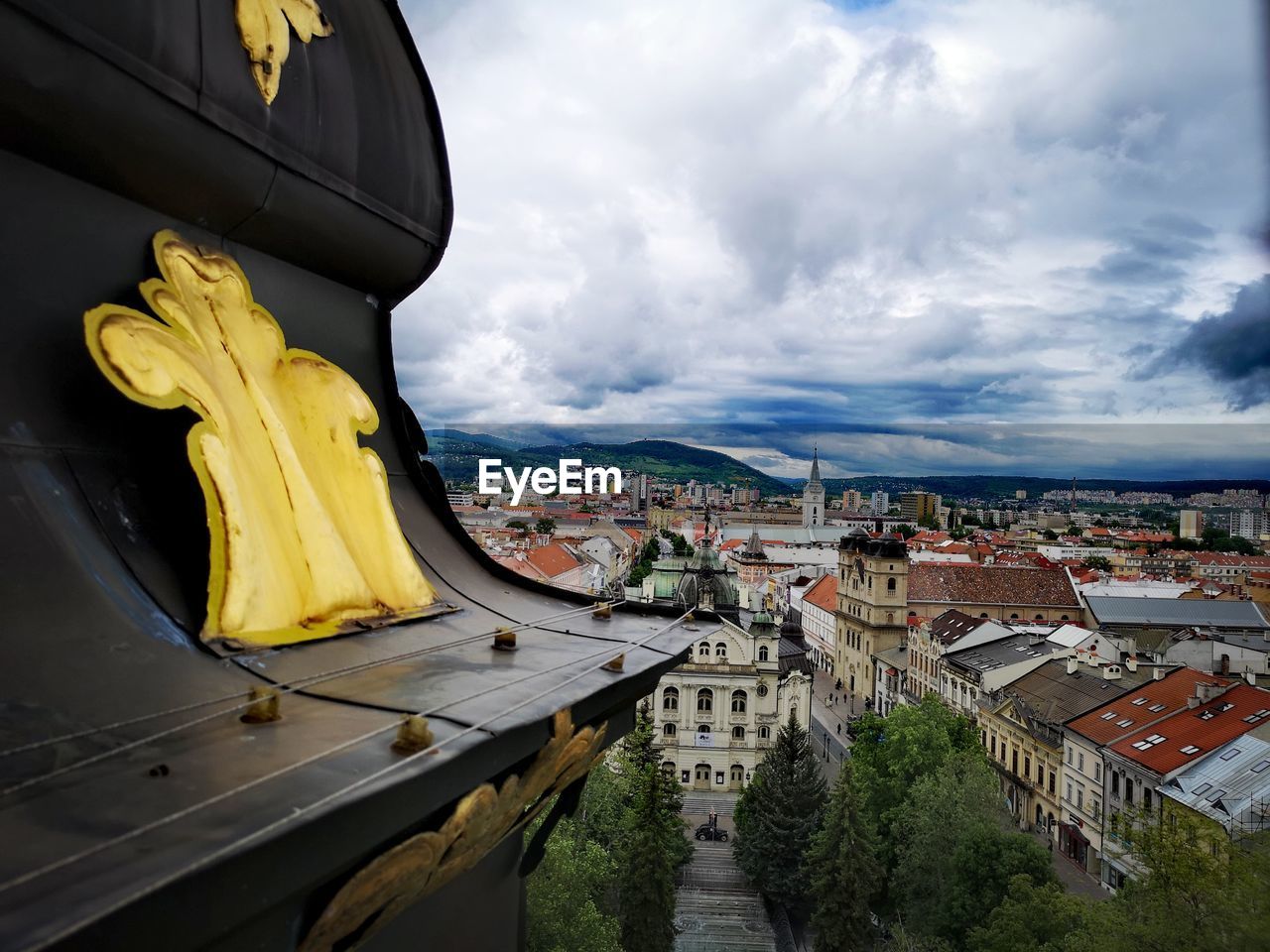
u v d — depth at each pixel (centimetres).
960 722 5856
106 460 417
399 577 575
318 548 496
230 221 534
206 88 480
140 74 440
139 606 383
